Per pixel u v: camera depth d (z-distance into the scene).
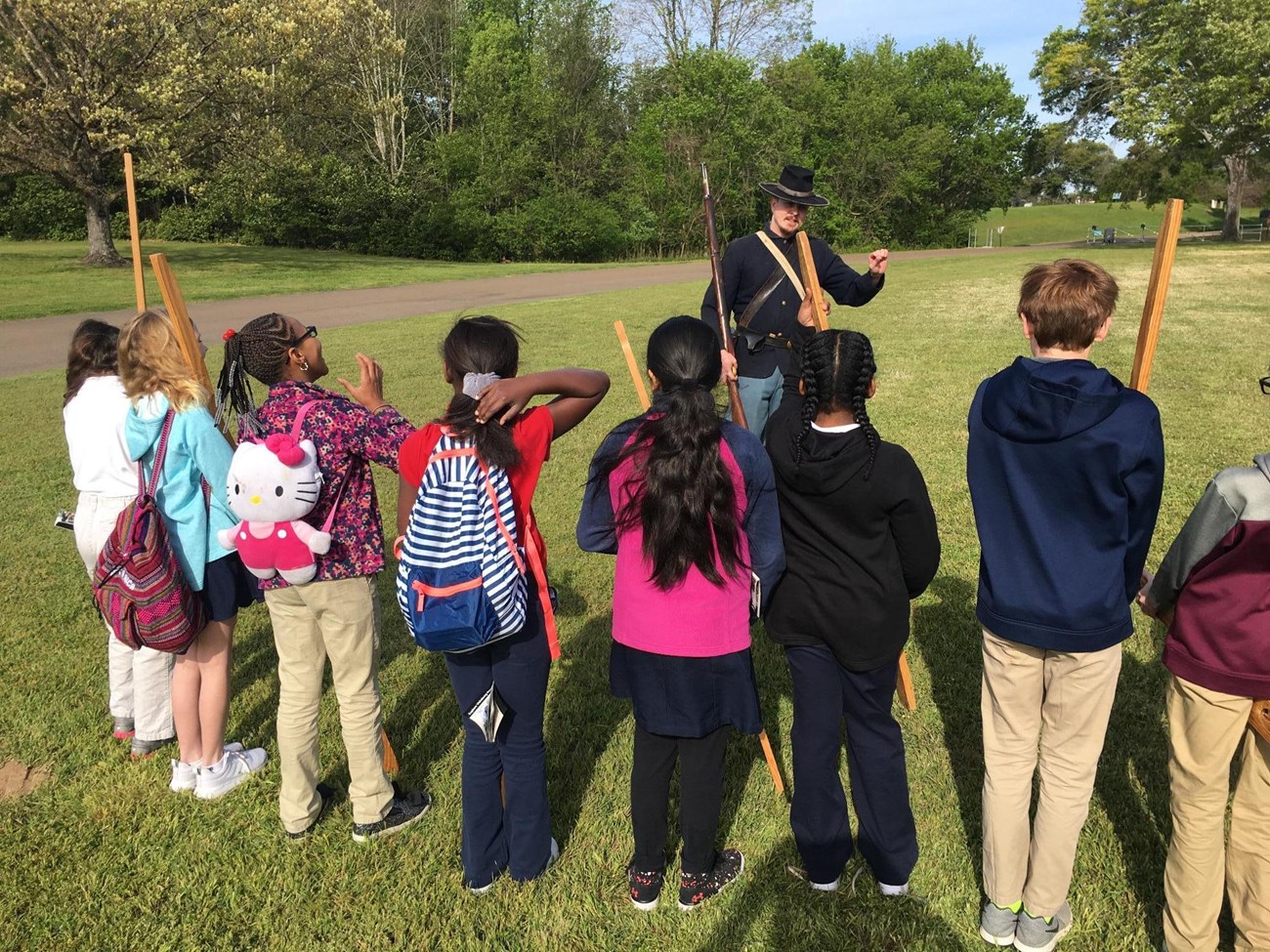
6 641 4.36
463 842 2.66
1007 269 23.86
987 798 2.39
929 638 4.08
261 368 2.65
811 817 2.54
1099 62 40.47
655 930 2.52
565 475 6.85
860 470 2.26
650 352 2.36
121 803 3.11
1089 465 2.04
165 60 25.72
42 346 14.46
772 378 4.47
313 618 2.76
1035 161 59.06
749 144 41.41
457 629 2.26
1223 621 2.04
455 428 2.34
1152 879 2.62
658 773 2.46
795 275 4.39
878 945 2.44
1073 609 2.12
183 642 2.83
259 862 2.82
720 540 2.27
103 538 3.17
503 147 43.09
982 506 2.27
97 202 27.58
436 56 48.44
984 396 2.27
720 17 46.28
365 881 2.73
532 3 55.16
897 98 54.53
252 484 2.48
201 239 42.94
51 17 23.64
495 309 18.00
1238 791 2.21
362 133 45.88
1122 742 3.26
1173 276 19.36
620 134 49.38
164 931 2.55
